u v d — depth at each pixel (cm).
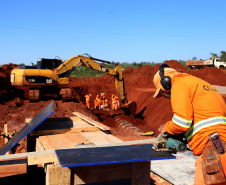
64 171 295
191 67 4444
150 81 3070
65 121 614
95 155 283
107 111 1789
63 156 277
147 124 1598
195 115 233
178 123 226
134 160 266
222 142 220
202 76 2970
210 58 4203
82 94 2370
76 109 1411
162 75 258
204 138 227
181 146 253
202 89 236
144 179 324
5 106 1252
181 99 229
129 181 484
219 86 2412
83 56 1630
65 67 1595
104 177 312
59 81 1568
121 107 1698
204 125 228
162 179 473
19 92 1673
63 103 1482
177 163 545
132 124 1559
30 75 1504
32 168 514
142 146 329
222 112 233
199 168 236
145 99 2062
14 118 1107
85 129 518
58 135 477
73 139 443
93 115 1474
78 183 301
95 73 4344
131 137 1184
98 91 2514
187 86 236
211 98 234
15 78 1495
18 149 737
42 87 1612
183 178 464
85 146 375
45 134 485
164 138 280
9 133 827
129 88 2717
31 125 443
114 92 2559
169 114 1510
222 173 212
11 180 480
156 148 302
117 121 1553
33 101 1463
